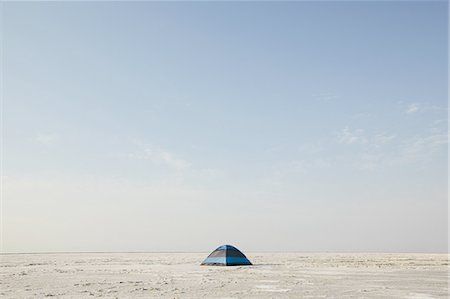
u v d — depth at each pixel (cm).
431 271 3828
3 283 2712
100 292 2200
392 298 1939
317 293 2134
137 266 5019
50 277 3238
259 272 3750
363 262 6072
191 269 4281
